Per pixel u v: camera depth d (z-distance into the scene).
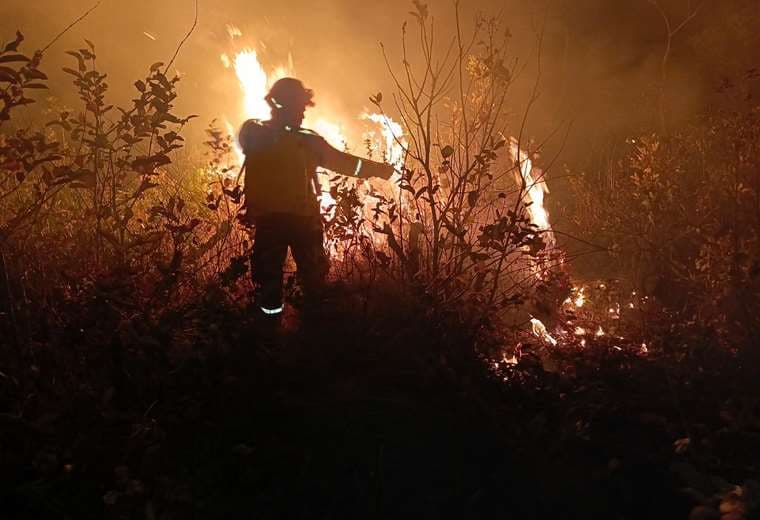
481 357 4.77
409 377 4.55
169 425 4.03
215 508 3.66
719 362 4.64
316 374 4.51
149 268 4.90
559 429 4.16
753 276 4.50
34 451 3.71
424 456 4.04
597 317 5.54
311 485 3.83
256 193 4.96
